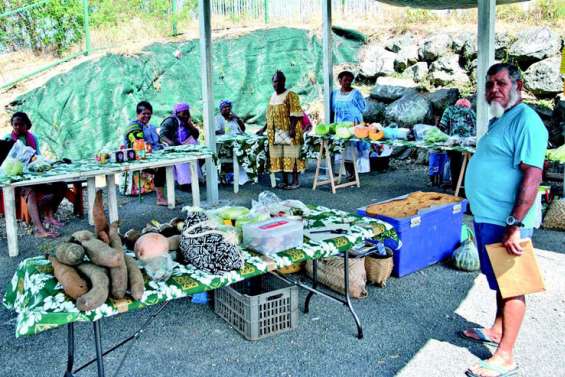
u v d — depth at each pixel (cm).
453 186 761
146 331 362
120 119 1073
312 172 950
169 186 712
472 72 1096
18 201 652
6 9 1253
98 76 1090
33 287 253
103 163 595
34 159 573
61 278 233
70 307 227
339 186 816
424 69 1131
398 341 340
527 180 276
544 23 1162
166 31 1334
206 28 688
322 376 304
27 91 1096
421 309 386
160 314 388
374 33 1305
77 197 677
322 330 357
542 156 278
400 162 1009
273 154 802
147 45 1191
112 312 229
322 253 299
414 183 839
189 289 250
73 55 1212
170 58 1167
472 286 425
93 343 350
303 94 1226
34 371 317
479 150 306
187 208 288
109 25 1312
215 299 383
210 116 705
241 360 323
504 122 291
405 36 1248
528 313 375
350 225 339
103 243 242
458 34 1139
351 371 308
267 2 1407
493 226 298
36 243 574
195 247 268
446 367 309
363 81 1217
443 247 480
